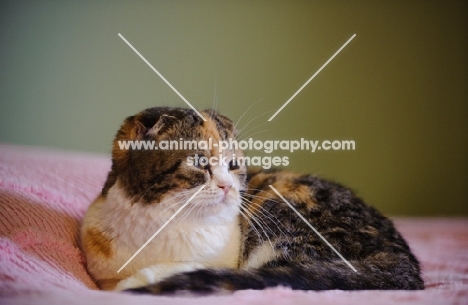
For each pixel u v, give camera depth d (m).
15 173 0.85
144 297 0.61
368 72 1.02
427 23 1.02
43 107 0.99
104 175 0.90
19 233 0.70
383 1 1.02
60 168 0.90
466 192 1.05
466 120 1.03
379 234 0.74
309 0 1.01
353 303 0.60
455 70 1.03
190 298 0.61
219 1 1.00
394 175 1.04
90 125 0.99
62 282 0.65
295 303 0.59
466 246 0.86
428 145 1.04
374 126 1.03
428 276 0.73
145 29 1.00
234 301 0.59
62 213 0.77
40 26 0.98
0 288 0.61
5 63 0.98
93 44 0.99
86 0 0.99
